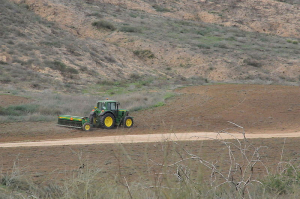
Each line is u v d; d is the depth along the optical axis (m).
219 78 134.12
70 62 113.75
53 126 51.75
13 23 127.06
